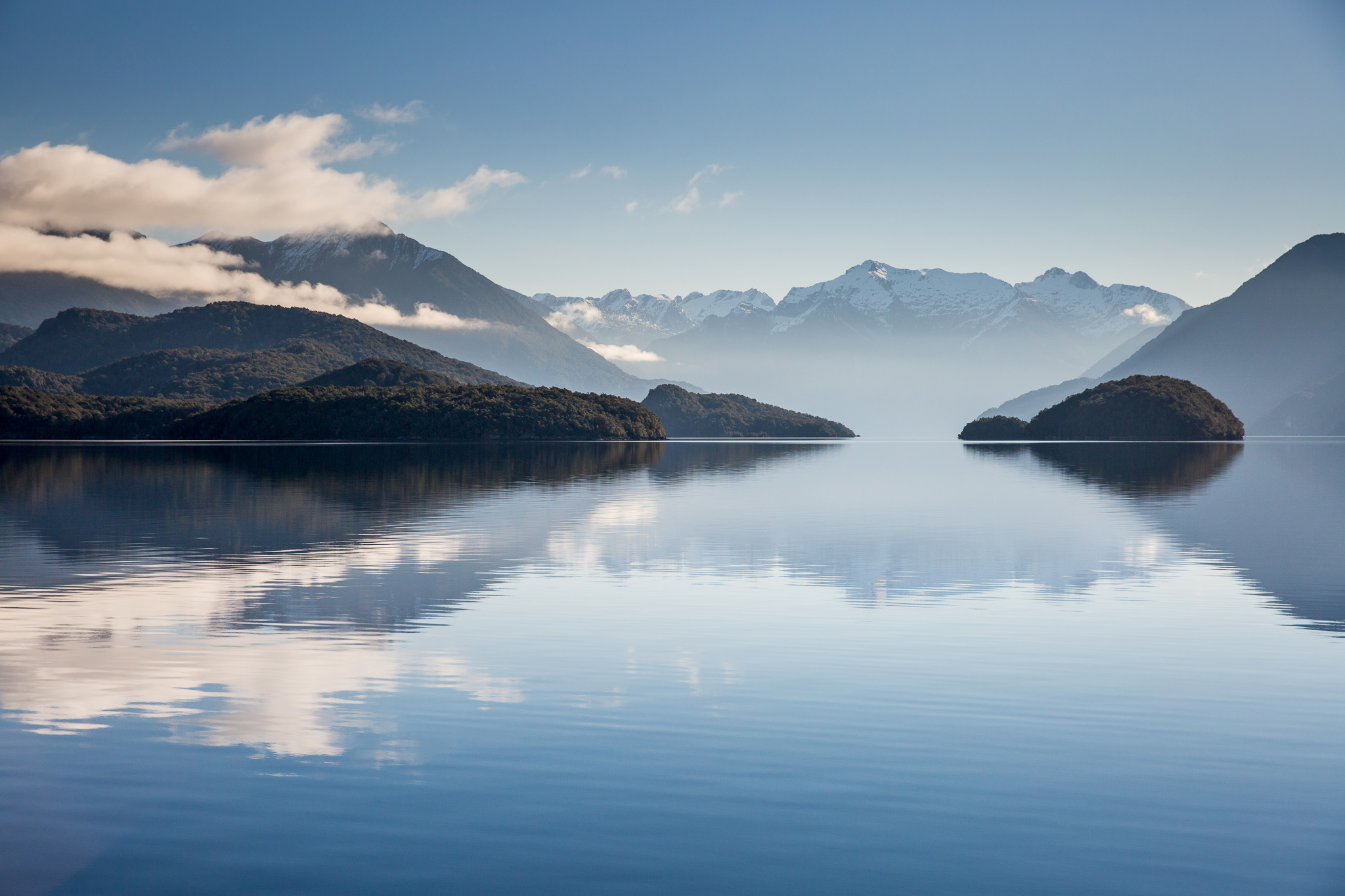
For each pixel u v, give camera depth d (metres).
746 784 14.82
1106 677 20.84
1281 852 12.77
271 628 25.20
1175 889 11.84
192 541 43.41
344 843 12.84
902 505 65.50
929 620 26.88
